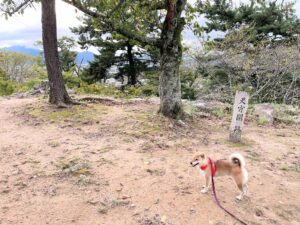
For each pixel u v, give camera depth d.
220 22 10.42
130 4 4.15
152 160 3.16
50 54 4.84
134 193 2.55
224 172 2.53
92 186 2.62
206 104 5.88
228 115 5.32
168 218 2.25
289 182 2.94
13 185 2.62
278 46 8.61
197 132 4.15
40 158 3.16
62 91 5.01
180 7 4.12
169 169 2.99
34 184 2.64
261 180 2.92
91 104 5.23
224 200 2.51
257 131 4.57
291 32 9.42
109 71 14.05
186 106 5.39
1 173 2.83
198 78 9.70
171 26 4.12
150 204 2.41
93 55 13.35
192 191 2.62
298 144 4.04
